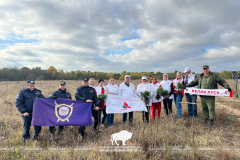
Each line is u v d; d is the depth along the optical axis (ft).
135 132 15.75
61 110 17.25
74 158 12.05
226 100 38.37
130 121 21.04
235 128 18.74
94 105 19.65
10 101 36.14
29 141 15.88
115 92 23.32
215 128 18.56
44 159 12.30
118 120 23.40
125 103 21.07
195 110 22.71
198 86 21.25
